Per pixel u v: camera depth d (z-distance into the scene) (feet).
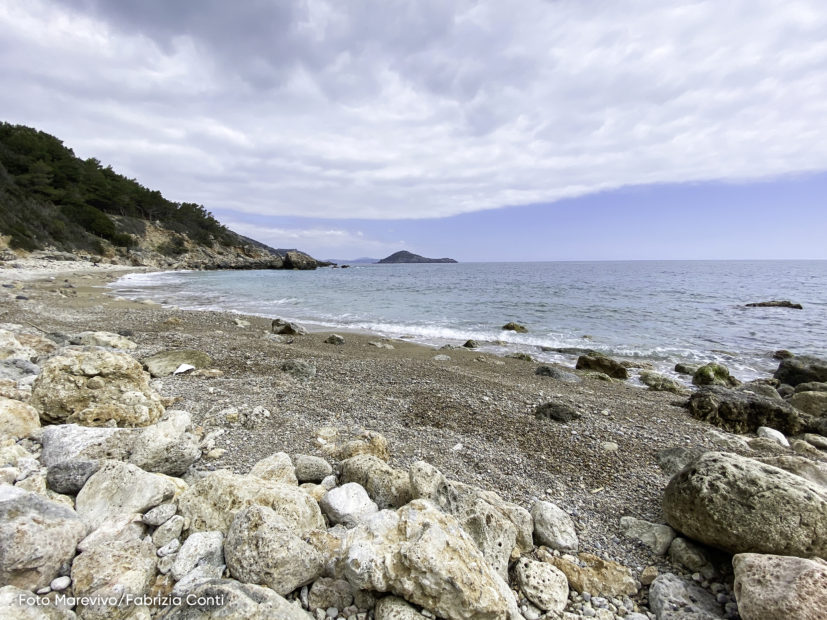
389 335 55.88
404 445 18.35
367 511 12.06
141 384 18.63
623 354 49.32
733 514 10.88
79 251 182.29
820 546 10.17
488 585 8.99
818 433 24.45
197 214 318.86
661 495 15.38
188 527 10.91
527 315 74.49
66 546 9.17
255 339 43.83
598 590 10.69
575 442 19.72
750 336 60.13
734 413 25.03
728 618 9.78
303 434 18.26
